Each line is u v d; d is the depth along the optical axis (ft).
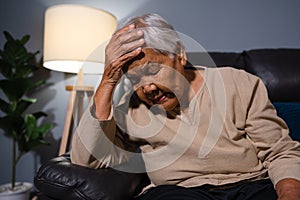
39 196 2.34
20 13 5.62
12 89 4.71
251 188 2.22
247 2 5.50
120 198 2.23
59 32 4.27
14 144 4.88
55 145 5.53
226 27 5.49
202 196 2.18
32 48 5.58
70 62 4.75
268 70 3.98
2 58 5.11
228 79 2.44
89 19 4.28
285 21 5.47
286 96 3.93
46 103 5.54
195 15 5.52
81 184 2.18
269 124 2.34
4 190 4.76
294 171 2.03
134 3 5.56
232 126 2.33
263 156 2.35
